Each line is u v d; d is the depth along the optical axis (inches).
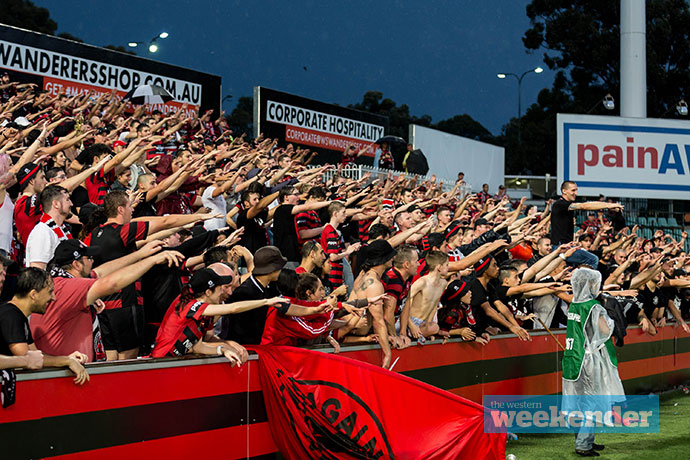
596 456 294.5
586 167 844.0
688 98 1803.6
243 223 326.0
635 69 926.4
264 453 224.7
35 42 599.5
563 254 350.0
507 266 337.7
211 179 337.1
